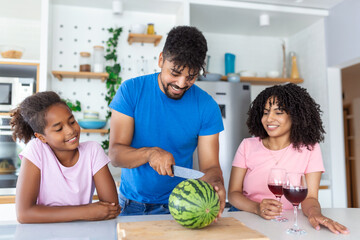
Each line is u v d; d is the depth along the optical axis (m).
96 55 2.83
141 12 3.07
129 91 1.31
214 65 3.38
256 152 1.56
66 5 2.94
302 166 1.50
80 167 1.25
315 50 3.20
